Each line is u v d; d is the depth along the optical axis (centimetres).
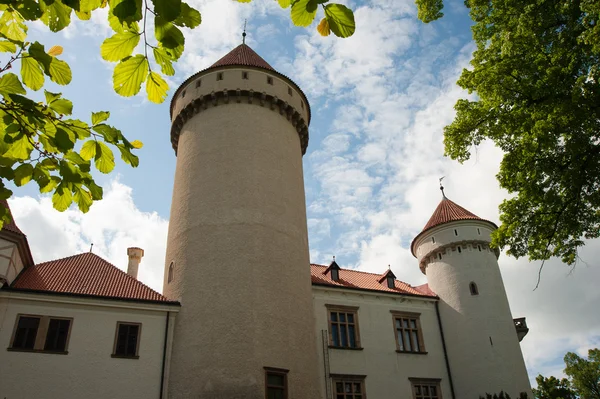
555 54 1603
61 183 570
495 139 1830
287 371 2080
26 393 1830
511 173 1794
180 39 432
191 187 2539
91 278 2309
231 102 2734
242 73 2805
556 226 1770
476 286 3222
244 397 1931
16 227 2144
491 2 1845
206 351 2042
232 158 2547
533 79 1675
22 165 564
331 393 2611
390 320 3059
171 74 466
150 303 2173
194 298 2202
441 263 3397
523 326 3341
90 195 584
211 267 2250
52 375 1895
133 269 3088
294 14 432
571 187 1686
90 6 428
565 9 1565
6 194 571
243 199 2433
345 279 3272
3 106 495
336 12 431
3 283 1983
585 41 1396
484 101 1770
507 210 1859
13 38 513
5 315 1955
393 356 2920
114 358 2019
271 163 2608
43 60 464
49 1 427
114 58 444
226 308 2128
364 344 2872
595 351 7394
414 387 2880
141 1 394
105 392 1934
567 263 1828
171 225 2577
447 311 3228
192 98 2788
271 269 2294
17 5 438
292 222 2530
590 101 1486
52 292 2044
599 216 1733
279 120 2795
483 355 2991
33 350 1920
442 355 3103
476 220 3431
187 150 2703
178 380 2028
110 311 2125
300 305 2320
